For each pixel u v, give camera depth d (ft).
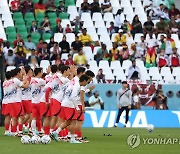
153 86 315.17
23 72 234.17
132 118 303.48
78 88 198.90
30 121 240.12
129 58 345.92
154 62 346.95
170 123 307.17
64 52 338.34
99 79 320.29
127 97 292.61
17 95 233.14
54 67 214.69
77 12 383.86
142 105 313.53
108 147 185.06
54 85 209.36
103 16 381.60
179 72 345.72
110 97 309.83
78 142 201.57
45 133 216.13
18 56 325.62
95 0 381.40
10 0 378.32
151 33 360.48
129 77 330.13
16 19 369.50
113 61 342.03
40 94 224.12
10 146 187.11
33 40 356.59
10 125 237.45
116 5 393.50
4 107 236.63
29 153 165.27
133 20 370.12
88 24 374.22
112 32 368.68
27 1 374.63
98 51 342.85
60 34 358.43
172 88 317.22
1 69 286.46
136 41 364.79
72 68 209.56
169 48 352.90
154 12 387.75
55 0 390.83
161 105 314.14
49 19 373.20
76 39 344.08
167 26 369.50
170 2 409.90
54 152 168.25
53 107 209.15
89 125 300.20
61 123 209.46
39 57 333.21
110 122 302.25
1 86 287.28
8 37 359.66
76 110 200.03
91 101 305.94
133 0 399.65
